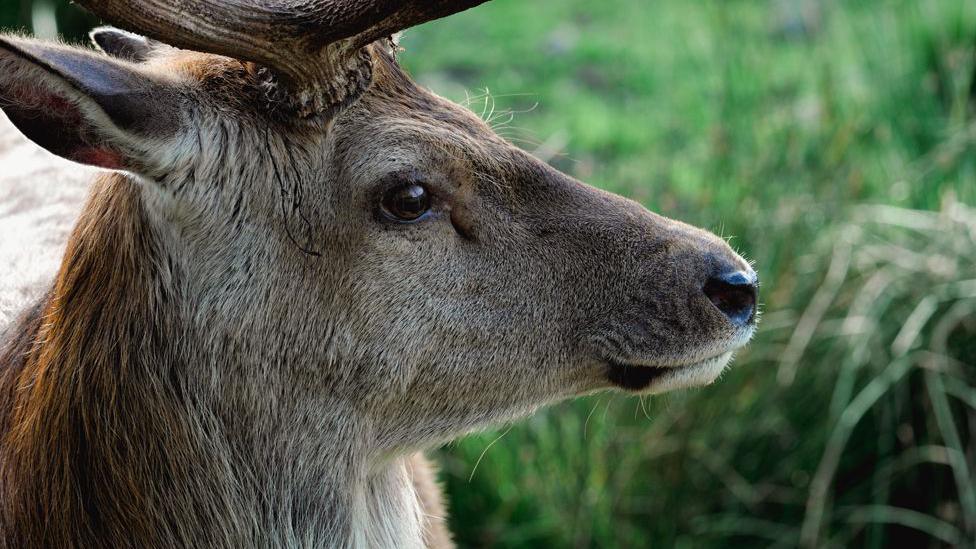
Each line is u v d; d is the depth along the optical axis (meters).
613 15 13.33
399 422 4.38
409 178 4.11
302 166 4.08
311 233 4.11
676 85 10.70
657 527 7.01
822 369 6.87
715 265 4.45
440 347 4.28
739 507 6.99
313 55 3.90
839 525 6.98
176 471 4.14
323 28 3.81
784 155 7.65
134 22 3.63
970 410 6.81
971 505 6.53
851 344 6.75
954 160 7.50
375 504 4.67
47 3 9.34
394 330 4.21
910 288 6.83
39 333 4.30
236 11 3.75
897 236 7.23
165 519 4.15
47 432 4.11
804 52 9.98
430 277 4.21
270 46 3.82
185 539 4.18
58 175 5.90
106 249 4.10
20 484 4.17
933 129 8.02
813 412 6.90
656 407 6.98
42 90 3.62
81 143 3.76
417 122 4.18
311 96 3.99
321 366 4.20
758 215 7.34
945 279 6.79
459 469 7.09
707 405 6.89
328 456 4.30
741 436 6.92
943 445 6.81
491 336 4.32
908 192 7.52
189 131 3.93
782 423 6.91
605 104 11.22
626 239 4.40
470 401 4.41
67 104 3.68
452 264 4.24
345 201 4.10
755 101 8.36
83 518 4.11
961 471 6.54
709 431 6.93
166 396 4.11
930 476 6.90
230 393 4.16
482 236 4.27
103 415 4.09
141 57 4.70
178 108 3.91
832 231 7.21
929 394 6.70
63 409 4.09
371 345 4.21
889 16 9.17
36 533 4.15
